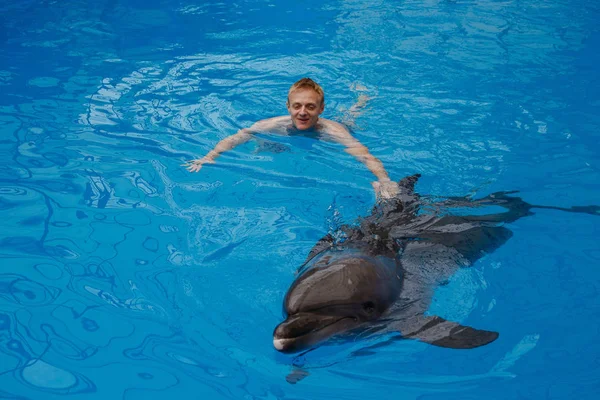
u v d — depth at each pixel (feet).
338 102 20.77
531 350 10.19
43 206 14.62
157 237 13.44
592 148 17.70
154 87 21.72
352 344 10.18
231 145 17.92
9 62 23.71
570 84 21.99
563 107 20.27
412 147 17.93
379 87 21.94
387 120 19.56
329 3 31.45
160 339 10.47
